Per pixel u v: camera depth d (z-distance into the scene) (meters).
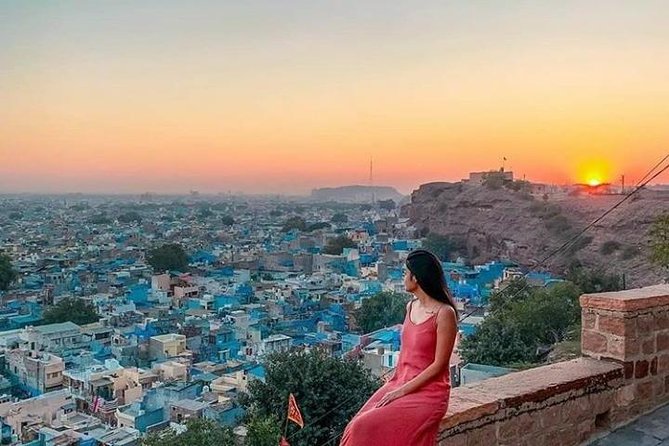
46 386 33.81
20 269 78.88
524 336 22.59
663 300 4.84
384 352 30.97
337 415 16.02
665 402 4.87
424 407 3.04
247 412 17.09
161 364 35.56
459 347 23.05
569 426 4.23
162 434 17.61
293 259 91.19
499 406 3.80
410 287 3.26
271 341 41.09
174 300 61.28
